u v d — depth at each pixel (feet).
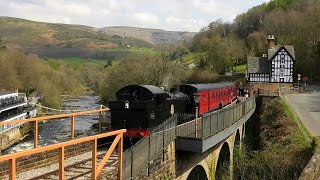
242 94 189.67
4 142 150.20
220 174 81.61
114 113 63.98
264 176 78.79
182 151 53.57
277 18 349.20
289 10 385.91
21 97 205.77
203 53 357.41
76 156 46.26
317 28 280.10
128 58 233.35
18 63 259.60
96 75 415.23
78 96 343.26
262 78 237.25
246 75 247.29
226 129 69.21
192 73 289.94
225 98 120.16
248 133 126.93
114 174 35.78
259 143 107.04
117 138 33.32
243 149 98.07
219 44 309.01
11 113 179.93
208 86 100.53
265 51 313.32
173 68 226.17
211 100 99.86
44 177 36.83
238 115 86.07
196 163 59.41
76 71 423.64
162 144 46.29
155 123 63.93
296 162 77.10
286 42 300.40
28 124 184.75
